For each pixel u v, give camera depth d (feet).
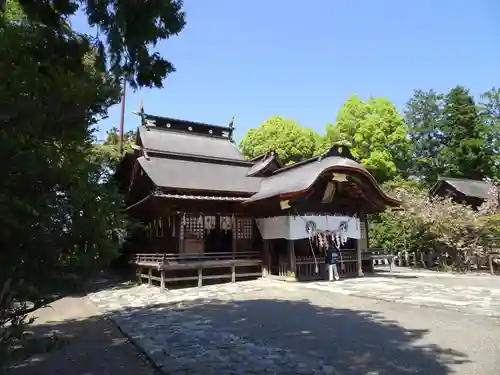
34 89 11.84
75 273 12.88
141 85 20.36
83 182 12.84
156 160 66.59
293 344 24.30
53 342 13.28
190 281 61.26
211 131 85.40
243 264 60.75
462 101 141.49
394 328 27.50
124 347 25.94
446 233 72.49
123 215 14.28
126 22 18.40
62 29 15.93
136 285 61.26
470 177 139.64
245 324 30.76
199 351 23.30
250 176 72.02
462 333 25.45
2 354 11.09
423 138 157.28
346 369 19.33
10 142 10.91
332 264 59.47
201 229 62.18
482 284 51.80
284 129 127.65
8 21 13.08
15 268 11.46
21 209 10.87
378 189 62.80
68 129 13.10
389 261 73.97
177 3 19.26
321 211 62.28
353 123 121.49
